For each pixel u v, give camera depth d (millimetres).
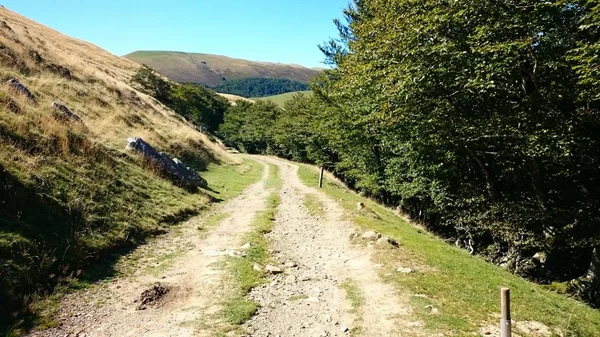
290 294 9828
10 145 13031
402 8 15914
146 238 14164
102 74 45438
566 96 13195
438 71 14328
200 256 12641
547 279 16625
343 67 25625
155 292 9305
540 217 17141
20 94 19531
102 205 14031
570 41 12758
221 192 27812
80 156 16375
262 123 93750
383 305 8938
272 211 21203
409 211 31031
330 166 56156
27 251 9242
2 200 10258
